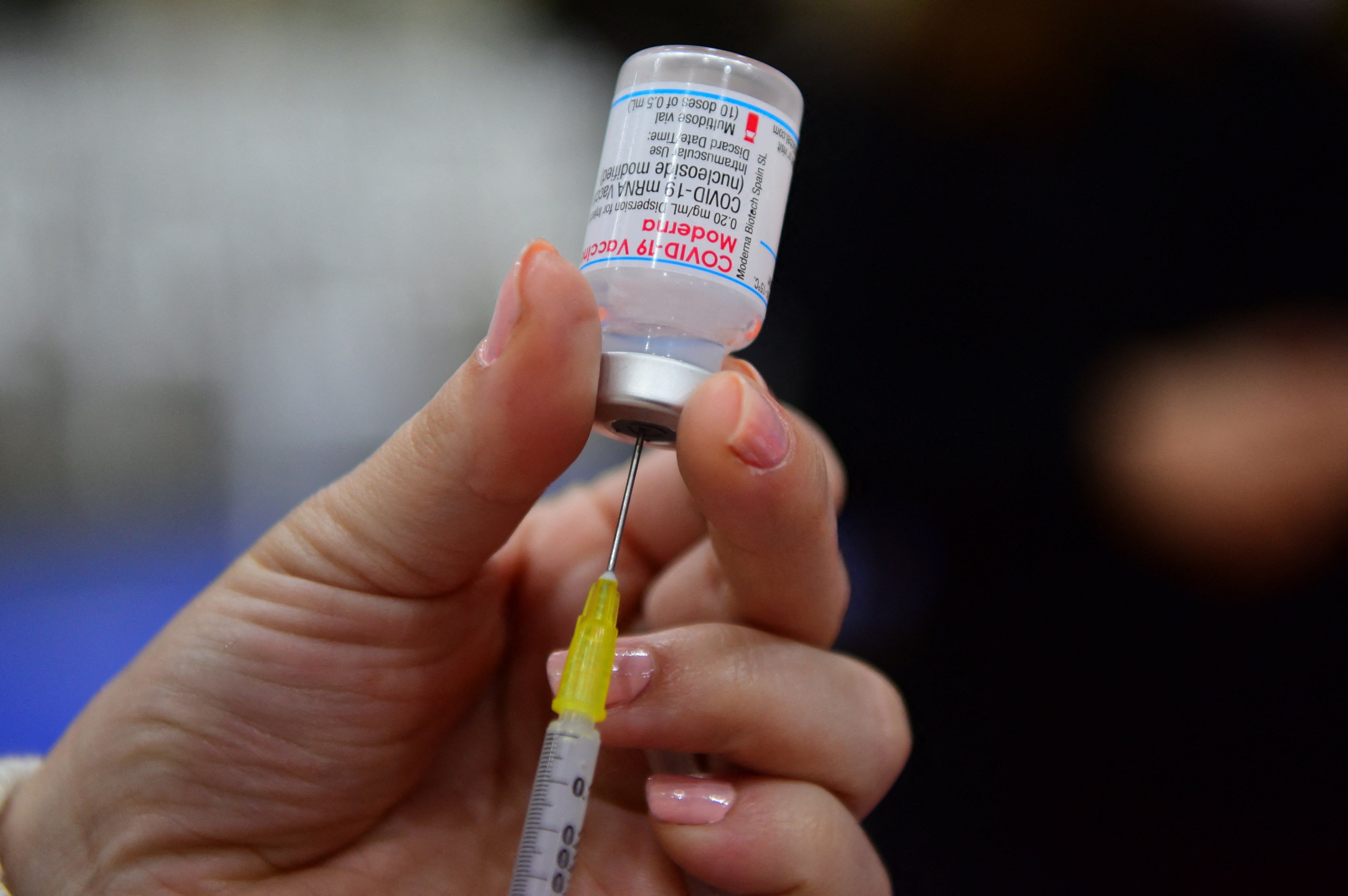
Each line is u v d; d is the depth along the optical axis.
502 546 0.24
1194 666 0.36
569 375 0.22
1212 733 0.35
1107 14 0.36
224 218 0.60
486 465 0.23
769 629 0.25
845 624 0.41
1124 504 0.38
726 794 0.25
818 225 0.44
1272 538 0.36
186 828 0.25
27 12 0.59
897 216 0.42
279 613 0.25
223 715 0.25
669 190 0.23
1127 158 0.38
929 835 0.38
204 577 0.55
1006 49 0.39
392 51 0.62
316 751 0.25
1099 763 0.36
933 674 0.40
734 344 0.25
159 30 0.60
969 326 0.41
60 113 0.59
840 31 0.44
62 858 0.24
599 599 0.23
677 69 0.24
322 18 0.61
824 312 0.44
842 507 0.29
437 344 0.61
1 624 0.51
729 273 0.23
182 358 0.58
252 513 0.57
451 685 0.26
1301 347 0.36
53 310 0.58
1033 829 0.37
